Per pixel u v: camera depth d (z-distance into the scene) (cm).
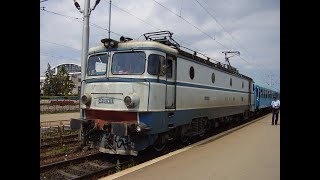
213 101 1507
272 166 818
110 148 990
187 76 1198
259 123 2158
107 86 1005
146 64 968
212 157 938
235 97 1962
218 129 1877
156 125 976
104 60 1041
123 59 1006
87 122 1008
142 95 950
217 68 1570
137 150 951
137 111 938
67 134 1585
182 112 1155
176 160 900
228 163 857
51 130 1664
